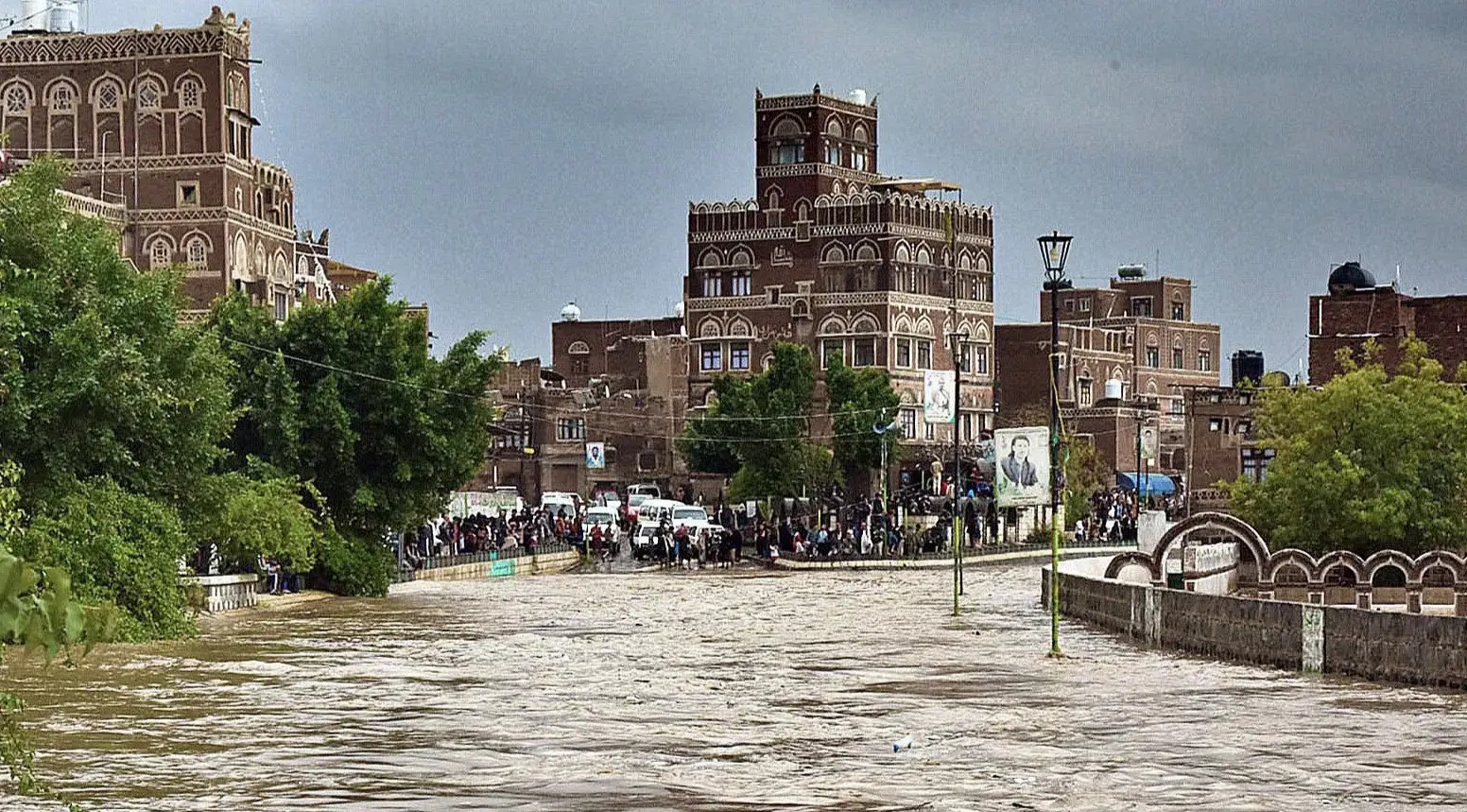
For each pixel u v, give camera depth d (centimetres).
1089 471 12925
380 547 7638
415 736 3042
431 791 2512
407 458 7538
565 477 14438
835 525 11250
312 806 2402
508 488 14412
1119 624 5272
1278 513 7244
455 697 3628
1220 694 3641
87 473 5153
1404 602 6525
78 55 9550
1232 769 2681
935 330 14188
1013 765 2734
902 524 11125
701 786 2558
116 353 5031
